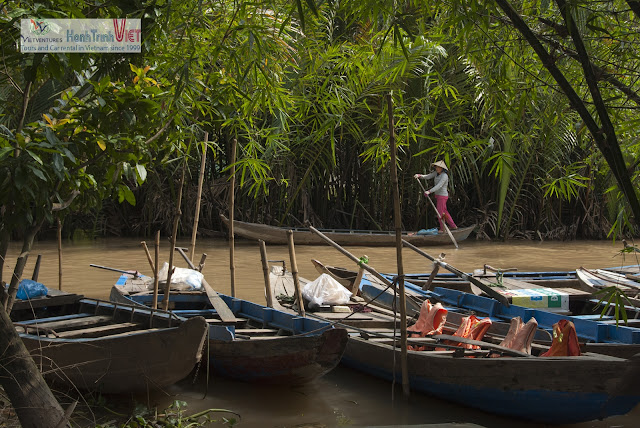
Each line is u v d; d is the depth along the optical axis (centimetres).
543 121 421
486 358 455
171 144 455
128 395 483
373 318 646
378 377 542
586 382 421
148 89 363
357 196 1652
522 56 348
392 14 298
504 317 666
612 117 362
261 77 416
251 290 861
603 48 343
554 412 439
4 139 344
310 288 700
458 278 863
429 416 464
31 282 633
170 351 448
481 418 466
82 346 470
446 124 433
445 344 519
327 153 1448
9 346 303
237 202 1598
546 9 355
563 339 461
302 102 621
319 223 1603
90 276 955
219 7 436
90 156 372
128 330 566
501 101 358
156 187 1548
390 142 486
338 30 937
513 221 1688
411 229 1684
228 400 491
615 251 1410
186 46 417
